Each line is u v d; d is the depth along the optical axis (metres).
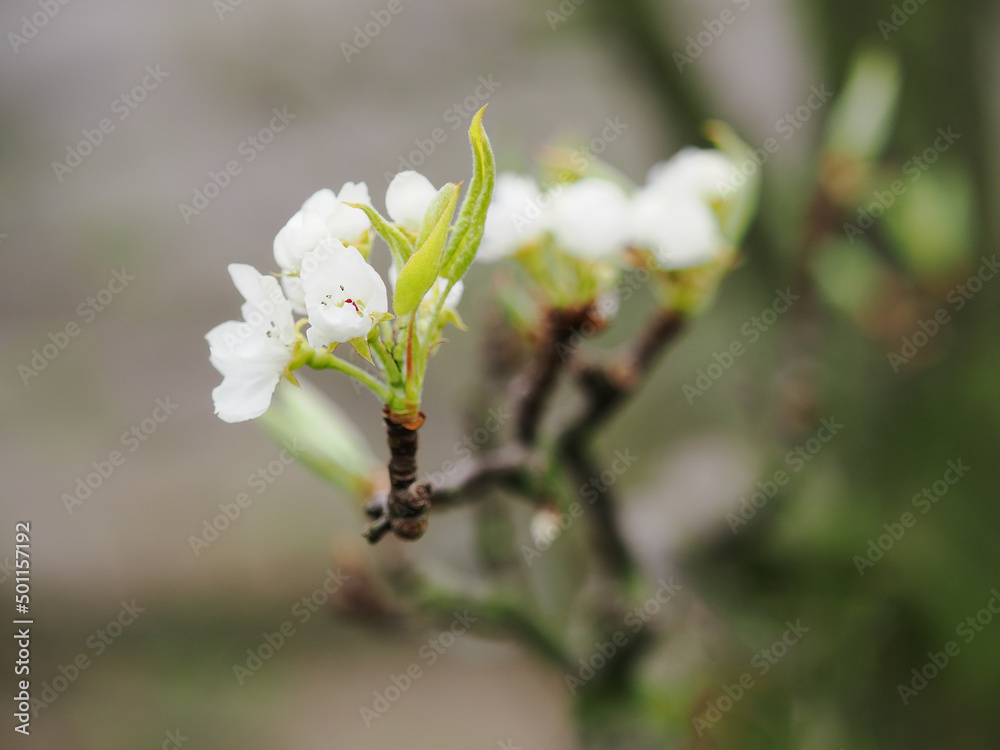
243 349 0.59
